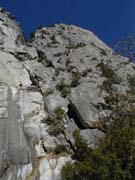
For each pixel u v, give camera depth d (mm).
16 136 39594
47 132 39656
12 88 44781
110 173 32875
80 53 54188
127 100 41875
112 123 38156
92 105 40938
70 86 46625
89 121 39531
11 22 63219
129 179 32812
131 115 39625
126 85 45719
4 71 49750
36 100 43781
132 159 33219
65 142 38750
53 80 48438
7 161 37531
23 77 49750
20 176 36594
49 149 38344
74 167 34656
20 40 61562
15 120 41219
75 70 49938
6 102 42969
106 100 41750
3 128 40188
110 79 45688
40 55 56781
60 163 36688
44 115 41812
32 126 40375
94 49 56125
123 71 50156
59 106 42469
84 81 45281
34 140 39219
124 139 34219
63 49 57812
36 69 50594
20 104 43094
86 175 34062
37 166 37031
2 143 38812
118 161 33125
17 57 54656
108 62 52000
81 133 38344
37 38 64188
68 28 66312
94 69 49500
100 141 36250
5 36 59156
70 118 41344
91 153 34594
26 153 38125
